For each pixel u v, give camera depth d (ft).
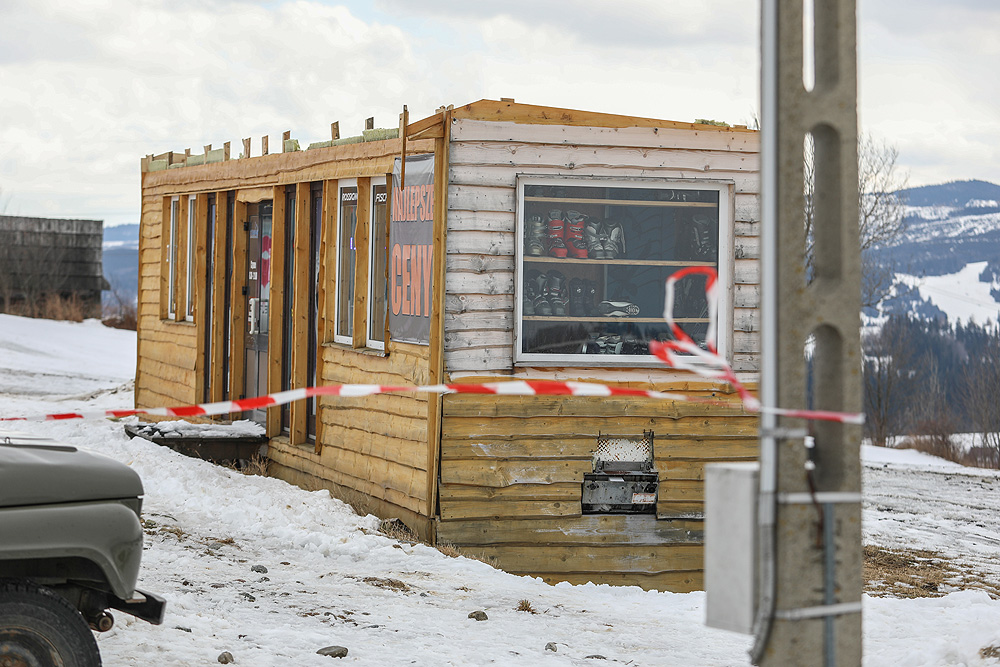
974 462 121.49
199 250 60.18
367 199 45.50
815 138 12.35
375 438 43.16
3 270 163.22
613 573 38.50
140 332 69.87
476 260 37.93
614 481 38.68
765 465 11.75
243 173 55.57
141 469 45.09
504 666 24.63
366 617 28.04
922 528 60.18
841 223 12.03
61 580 17.21
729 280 39.47
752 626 11.68
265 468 52.24
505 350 38.29
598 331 39.01
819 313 11.87
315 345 50.52
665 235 39.55
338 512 42.50
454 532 37.99
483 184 37.91
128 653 21.94
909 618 33.71
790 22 11.73
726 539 11.91
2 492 16.17
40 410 82.94
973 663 25.63
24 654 15.85
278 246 52.65
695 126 39.22
